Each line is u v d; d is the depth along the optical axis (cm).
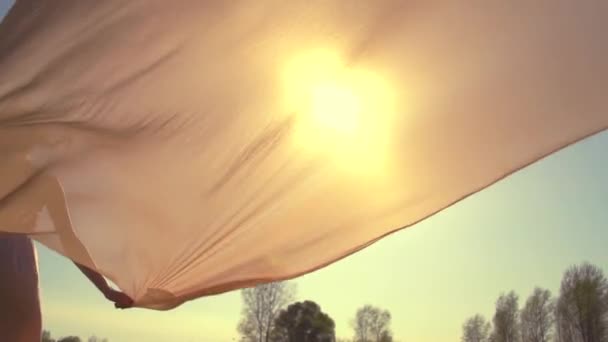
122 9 209
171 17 220
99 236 267
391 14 254
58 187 251
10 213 252
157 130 249
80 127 235
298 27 245
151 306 310
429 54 271
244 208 288
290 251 312
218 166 270
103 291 304
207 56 238
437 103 285
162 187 267
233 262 307
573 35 272
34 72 214
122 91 234
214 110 254
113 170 254
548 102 286
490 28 268
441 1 256
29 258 378
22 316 367
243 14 231
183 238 283
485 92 284
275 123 267
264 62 250
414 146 294
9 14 194
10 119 223
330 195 299
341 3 244
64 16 201
